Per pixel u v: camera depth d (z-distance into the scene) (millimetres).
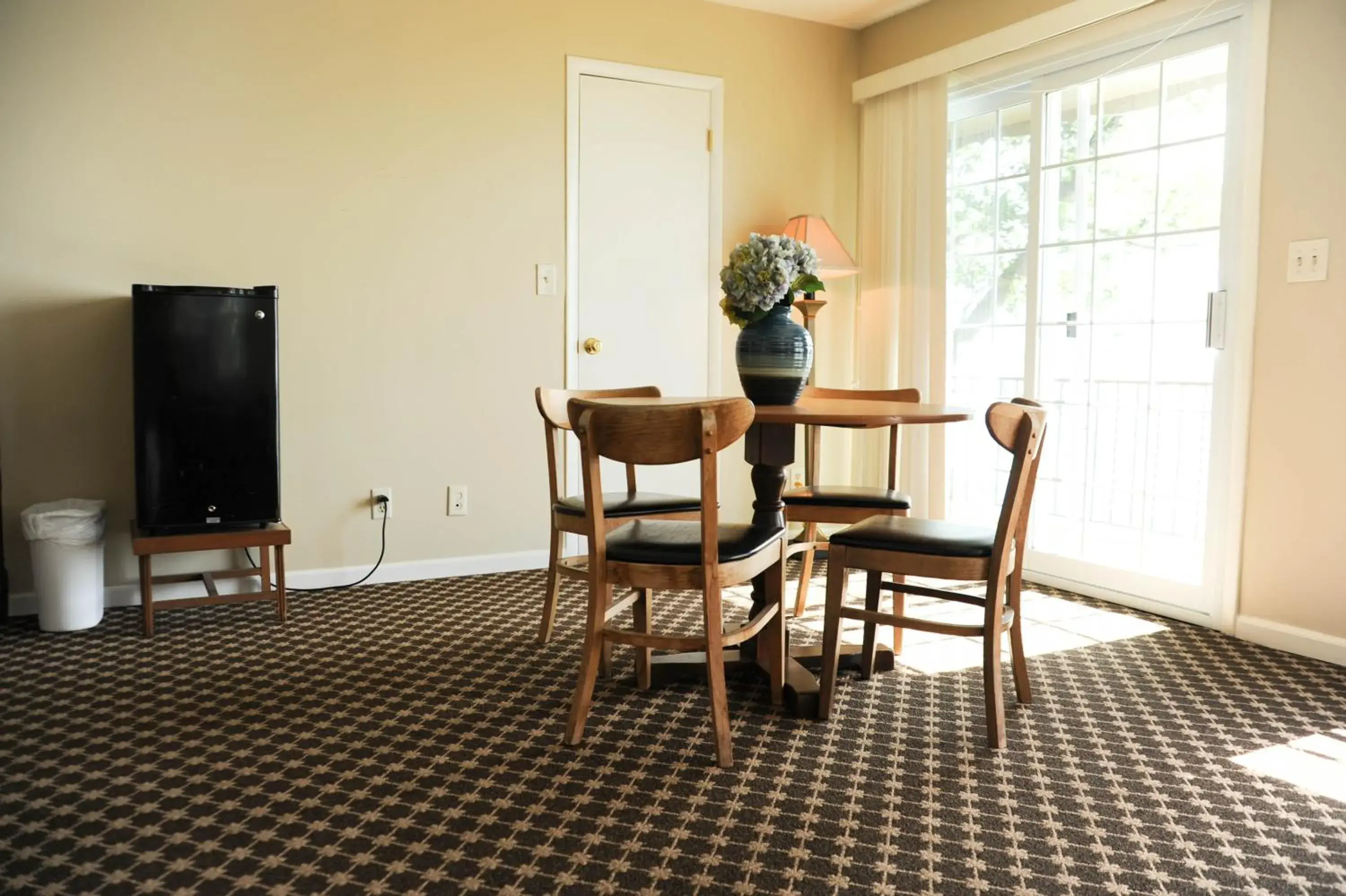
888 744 2275
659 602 3604
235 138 3459
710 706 2352
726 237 4426
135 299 3080
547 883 1643
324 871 1674
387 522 3814
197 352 3152
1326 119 2865
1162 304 3477
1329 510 2918
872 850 1769
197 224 3426
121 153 3307
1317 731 2375
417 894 1603
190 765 2109
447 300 3852
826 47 4617
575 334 4113
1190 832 1847
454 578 3902
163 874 1657
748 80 4422
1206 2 3188
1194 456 3488
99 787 1993
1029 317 3953
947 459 4273
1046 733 2350
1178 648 3061
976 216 4219
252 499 3244
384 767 2109
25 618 3281
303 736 2279
